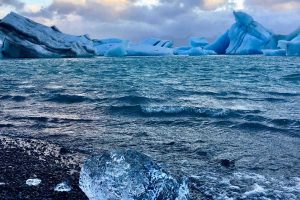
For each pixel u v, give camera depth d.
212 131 9.16
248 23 75.50
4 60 56.41
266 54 68.00
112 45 82.94
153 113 11.61
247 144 7.86
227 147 7.64
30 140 8.38
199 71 35.34
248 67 40.12
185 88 19.45
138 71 35.72
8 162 6.55
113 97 15.27
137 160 4.31
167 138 8.48
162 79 26.11
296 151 7.28
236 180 5.64
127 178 4.14
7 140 8.41
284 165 6.41
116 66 44.69
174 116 11.12
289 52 62.34
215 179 5.70
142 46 78.25
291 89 18.55
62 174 5.86
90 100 14.69
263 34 73.62
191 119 10.62
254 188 5.31
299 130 9.03
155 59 65.44
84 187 4.36
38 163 6.50
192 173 5.99
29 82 23.61
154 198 4.05
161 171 4.27
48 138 8.60
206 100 14.69
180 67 42.34
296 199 4.91
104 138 8.54
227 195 5.05
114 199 4.11
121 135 8.81
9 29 60.03
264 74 29.81
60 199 4.78
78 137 8.66
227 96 15.91
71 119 10.87
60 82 23.69
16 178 5.61
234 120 10.32
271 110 11.95
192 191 5.20
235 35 79.12
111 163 4.33
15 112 12.11
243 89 18.83
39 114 11.71
